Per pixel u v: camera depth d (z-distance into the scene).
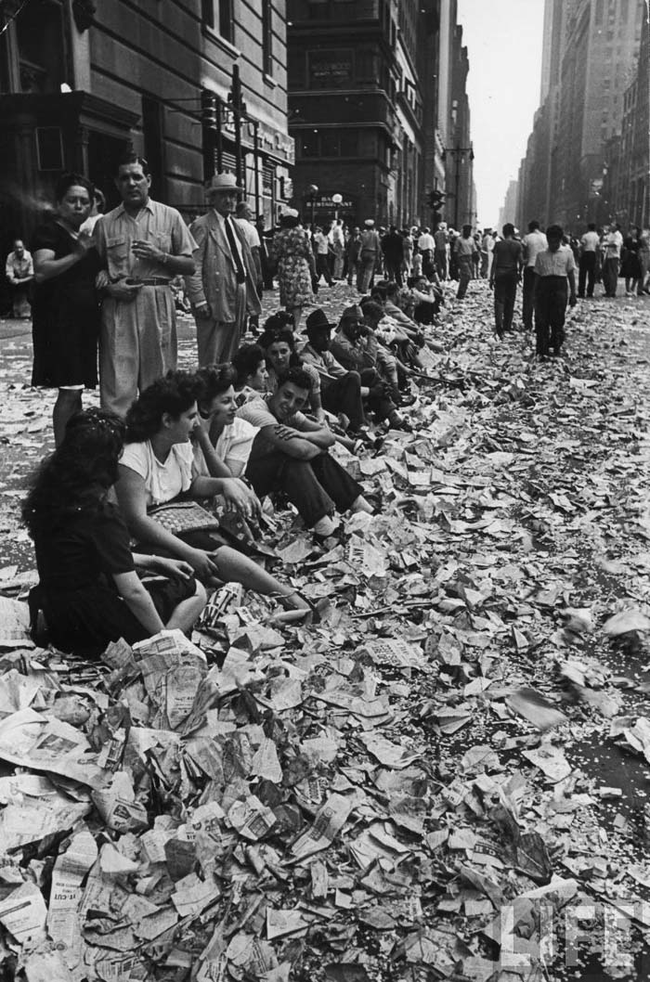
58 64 17.27
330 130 57.28
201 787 3.09
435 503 6.17
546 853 2.80
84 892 2.62
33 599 3.85
